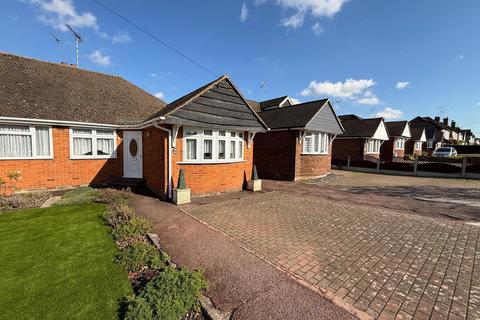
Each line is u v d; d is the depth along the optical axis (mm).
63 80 12367
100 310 2867
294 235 5387
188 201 8258
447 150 32156
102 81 14227
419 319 2777
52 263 3975
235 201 8641
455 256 4406
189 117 8461
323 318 2748
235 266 3945
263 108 24438
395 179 16094
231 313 2842
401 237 5316
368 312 2873
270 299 3088
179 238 5137
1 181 8586
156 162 9227
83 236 5137
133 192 9672
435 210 7816
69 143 10250
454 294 3262
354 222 6355
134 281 3490
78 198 8047
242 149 10758
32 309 2879
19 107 9203
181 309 2781
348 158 23000
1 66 10797
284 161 15336
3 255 4254
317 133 16031
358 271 3840
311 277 3641
